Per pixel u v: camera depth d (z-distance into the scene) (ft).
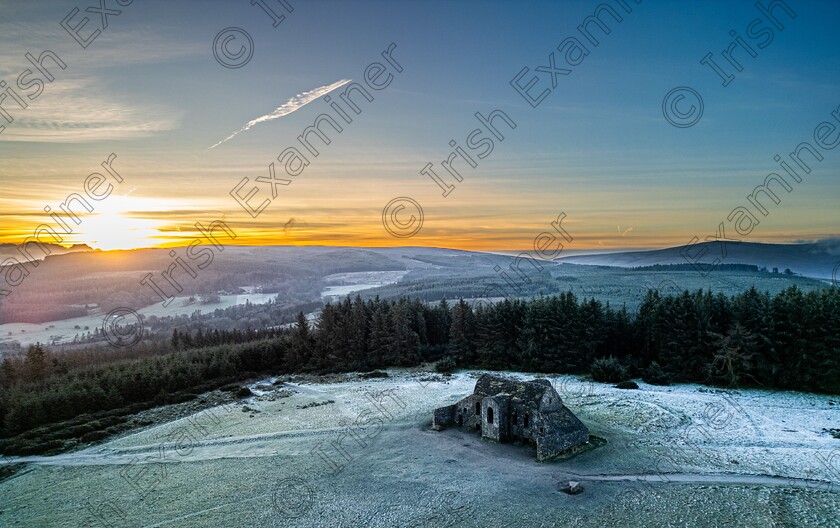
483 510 158.20
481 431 216.54
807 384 285.23
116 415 277.03
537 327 352.90
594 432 217.56
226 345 414.82
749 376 294.46
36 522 165.17
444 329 424.46
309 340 401.29
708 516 151.53
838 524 145.48
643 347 341.62
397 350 377.71
